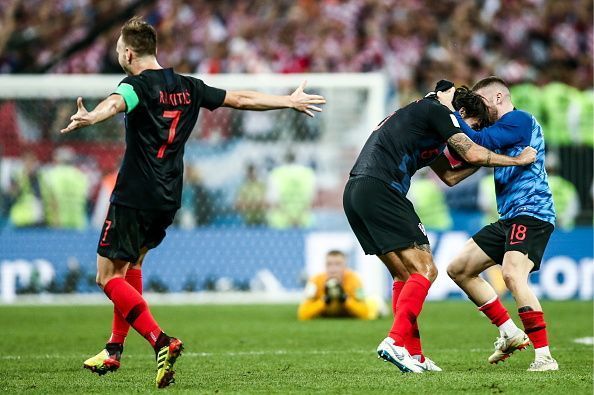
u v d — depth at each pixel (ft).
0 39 212.02
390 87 210.18
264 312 147.13
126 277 71.00
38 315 139.85
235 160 171.12
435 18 232.53
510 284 73.87
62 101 169.07
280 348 96.78
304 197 170.60
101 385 65.62
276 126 171.73
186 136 66.03
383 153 68.90
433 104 70.03
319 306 134.10
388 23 227.40
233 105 68.39
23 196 167.32
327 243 167.63
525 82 224.12
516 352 90.12
